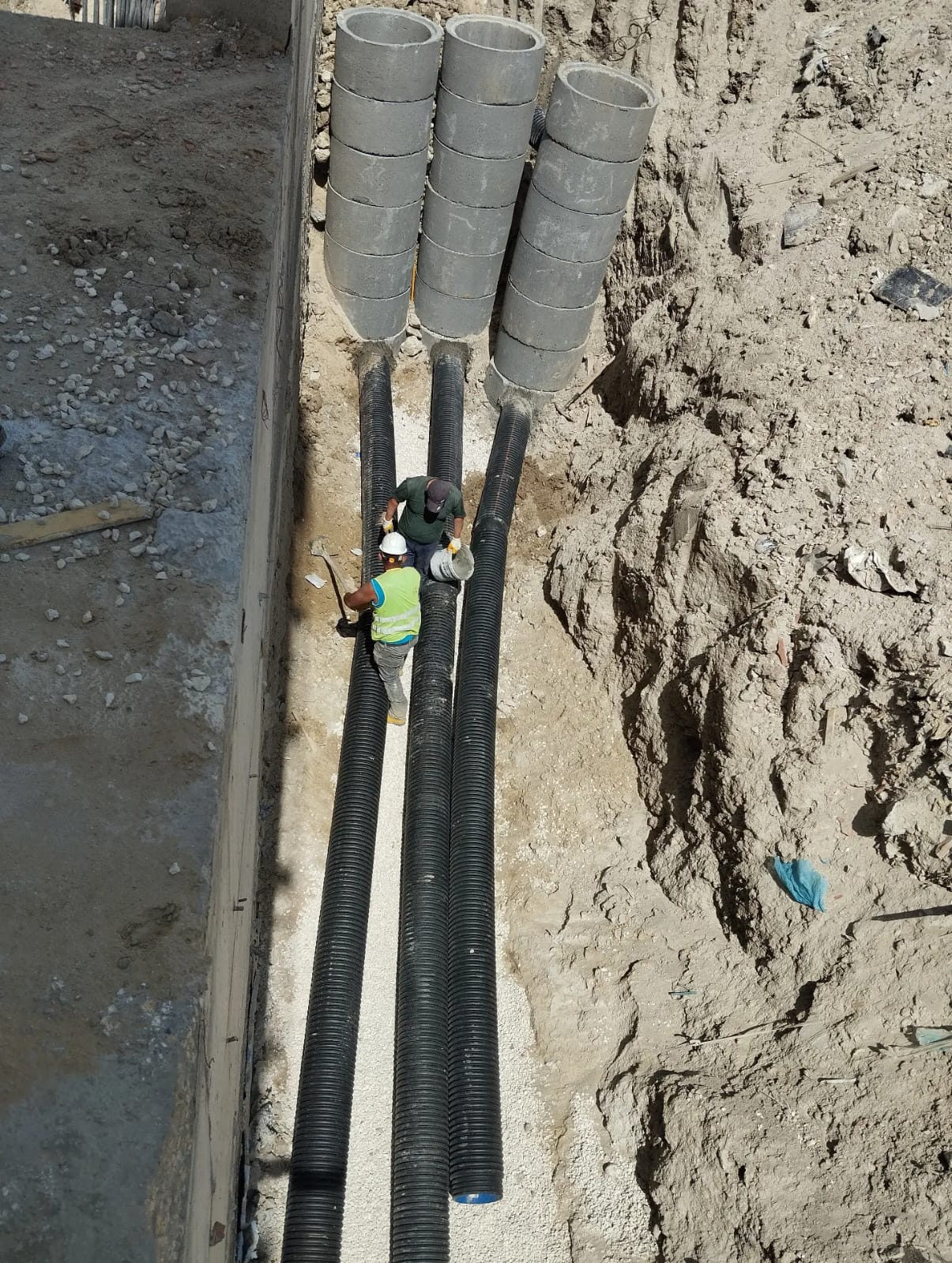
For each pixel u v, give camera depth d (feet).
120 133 24.70
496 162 32.83
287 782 25.90
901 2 34.81
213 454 18.16
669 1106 20.70
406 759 26.07
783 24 35.19
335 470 34.27
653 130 35.63
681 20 35.50
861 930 21.09
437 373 36.65
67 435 17.67
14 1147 10.39
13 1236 9.84
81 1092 10.85
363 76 30.96
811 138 33.58
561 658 30.04
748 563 25.09
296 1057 21.97
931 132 31.78
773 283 31.32
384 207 33.83
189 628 15.55
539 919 25.09
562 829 26.66
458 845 23.79
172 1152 10.64
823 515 25.27
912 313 28.78
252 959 21.74
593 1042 22.95
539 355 35.96
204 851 13.10
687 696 25.35
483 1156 19.77
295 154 29.04
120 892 12.52
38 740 13.78
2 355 18.79
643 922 24.41
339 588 30.73
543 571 32.42
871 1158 18.57
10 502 16.42
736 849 23.39
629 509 29.89
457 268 35.63
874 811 21.93
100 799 13.33
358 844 23.41
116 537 16.46
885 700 22.04
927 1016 19.79
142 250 21.71
